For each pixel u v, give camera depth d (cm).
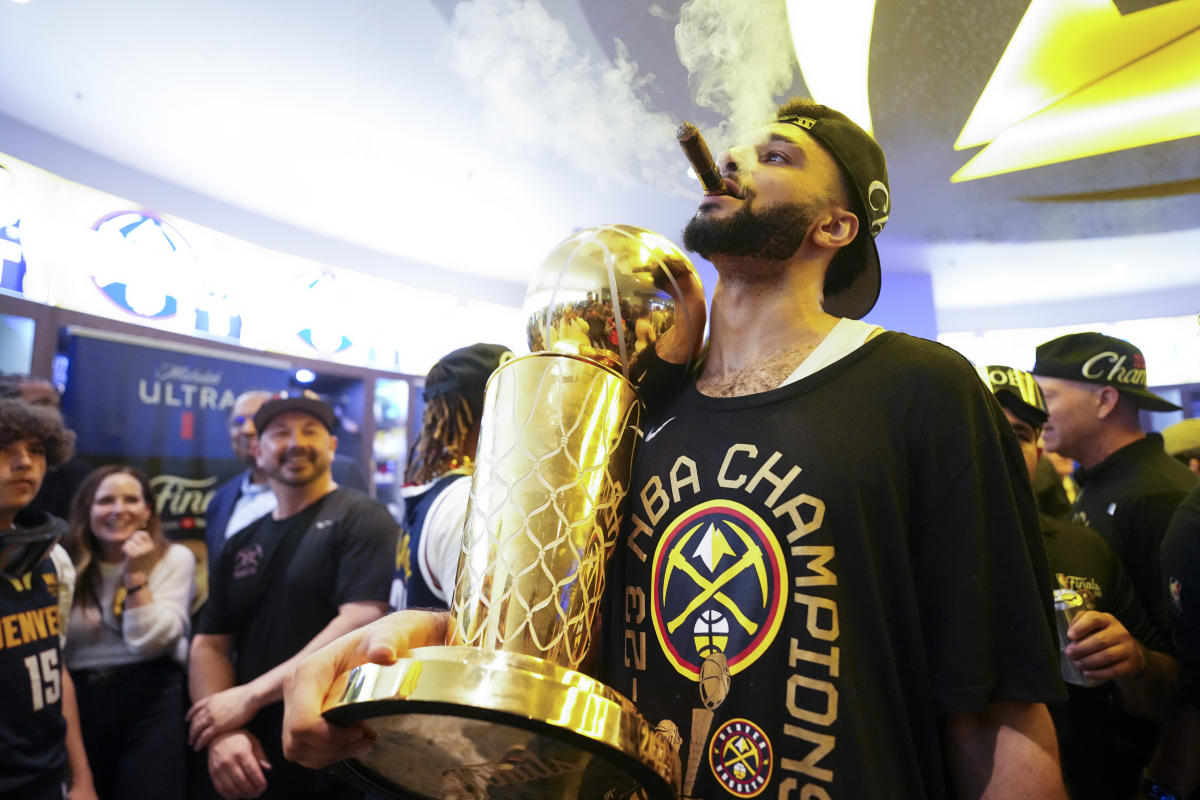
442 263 463
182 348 326
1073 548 130
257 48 248
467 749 52
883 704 61
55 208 298
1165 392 543
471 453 135
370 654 51
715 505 68
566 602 58
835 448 66
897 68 261
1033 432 137
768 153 76
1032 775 60
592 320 70
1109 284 536
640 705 68
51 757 153
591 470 61
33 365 282
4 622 147
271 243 385
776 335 75
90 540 207
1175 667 111
